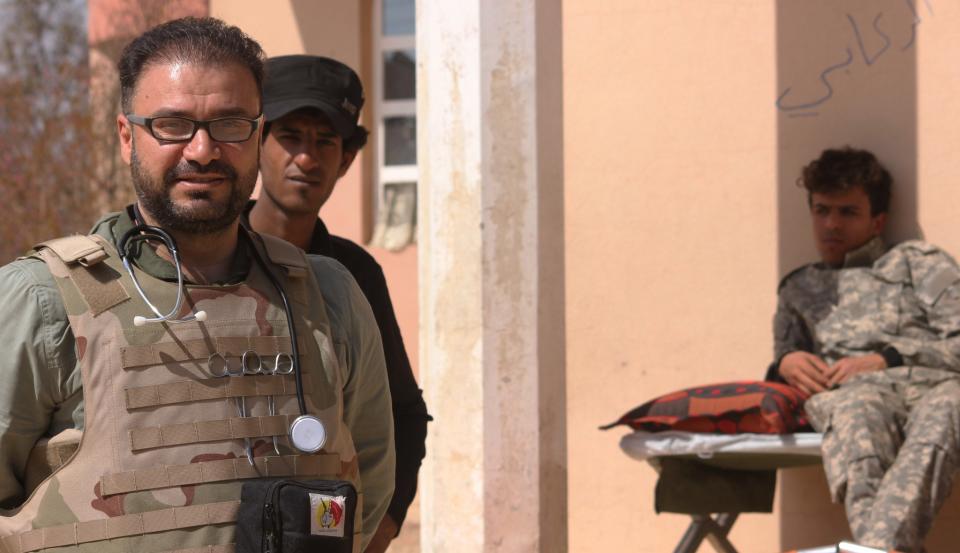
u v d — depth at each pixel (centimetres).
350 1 696
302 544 191
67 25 1023
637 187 520
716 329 509
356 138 345
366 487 241
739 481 454
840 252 468
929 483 388
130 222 210
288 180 322
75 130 930
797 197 502
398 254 699
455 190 329
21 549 191
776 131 505
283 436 204
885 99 491
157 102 203
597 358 522
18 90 987
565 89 529
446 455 331
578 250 526
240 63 208
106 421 193
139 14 812
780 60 505
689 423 429
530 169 327
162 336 199
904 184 486
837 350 452
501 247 327
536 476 327
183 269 210
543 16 330
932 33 485
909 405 421
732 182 510
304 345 212
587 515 521
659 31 519
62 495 191
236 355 204
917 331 446
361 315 231
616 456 519
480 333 326
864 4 494
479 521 326
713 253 511
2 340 192
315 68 325
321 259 234
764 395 423
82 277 198
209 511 194
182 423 196
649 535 514
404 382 310
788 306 473
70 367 195
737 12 511
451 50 329
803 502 498
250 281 212
